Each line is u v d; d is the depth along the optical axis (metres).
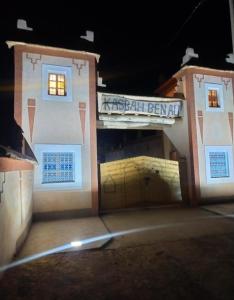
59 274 4.76
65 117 10.38
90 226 8.55
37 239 7.10
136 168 13.68
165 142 17.22
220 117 12.94
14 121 9.68
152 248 6.08
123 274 4.70
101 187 13.44
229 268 4.77
